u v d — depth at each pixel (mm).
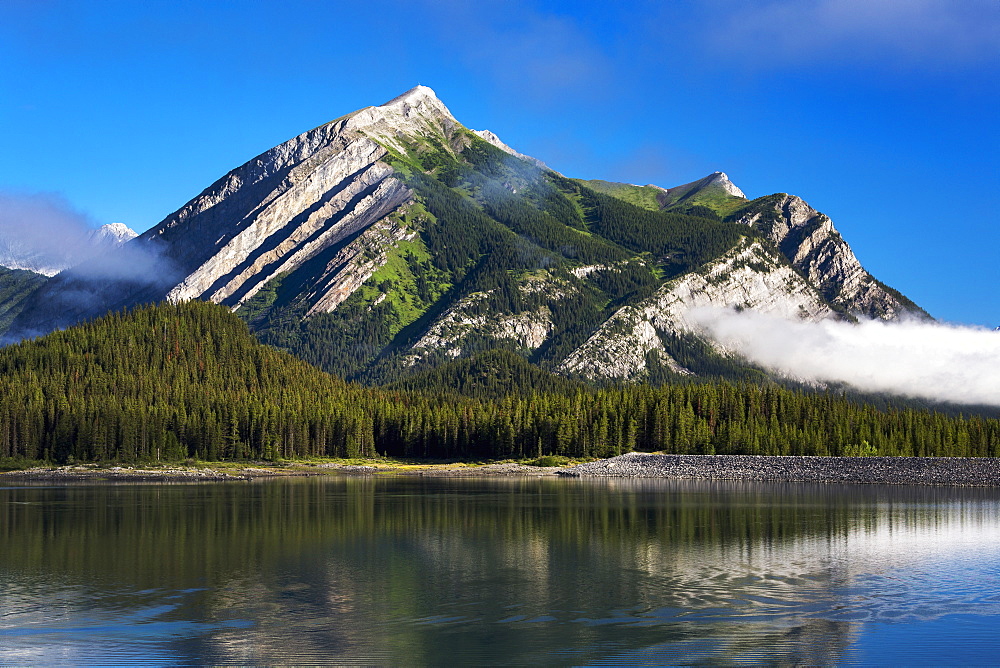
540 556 87312
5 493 164750
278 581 74938
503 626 60750
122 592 70812
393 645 56500
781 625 60844
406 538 99688
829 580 74750
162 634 59094
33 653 55156
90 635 58906
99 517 120125
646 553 88875
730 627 60344
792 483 199625
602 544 95062
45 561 84500
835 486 187000
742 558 85875
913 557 86000
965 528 107750
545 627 60469
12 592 70812
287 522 114250
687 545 94188
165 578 76250
